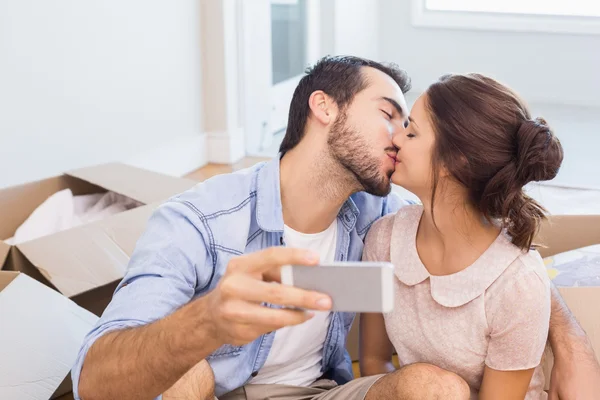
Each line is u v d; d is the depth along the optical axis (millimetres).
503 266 1240
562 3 4938
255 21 3820
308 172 1343
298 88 1391
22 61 2576
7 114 2539
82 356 1121
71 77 2812
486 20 5031
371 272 843
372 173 1324
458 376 1247
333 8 4707
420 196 1304
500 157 1208
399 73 1428
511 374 1258
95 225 1868
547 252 1868
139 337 1041
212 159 3785
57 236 1820
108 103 3031
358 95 1329
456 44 5184
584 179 3451
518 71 5078
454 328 1282
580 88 4980
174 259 1238
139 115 3234
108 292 1858
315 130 1346
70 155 2850
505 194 1215
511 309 1230
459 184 1248
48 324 1548
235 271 889
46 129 2719
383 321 1463
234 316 878
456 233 1274
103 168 2346
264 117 4051
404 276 1334
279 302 857
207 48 3650
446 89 1246
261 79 3965
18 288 1600
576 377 1308
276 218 1332
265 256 874
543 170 1203
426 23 5191
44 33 2660
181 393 1239
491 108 1209
